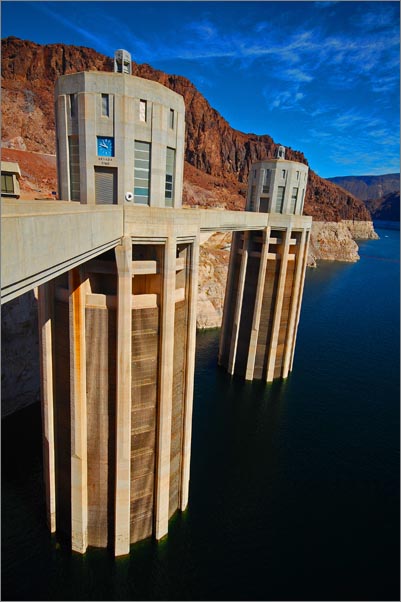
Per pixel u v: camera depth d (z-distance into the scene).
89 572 25.19
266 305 51.53
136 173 23.27
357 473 36.12
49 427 25.72
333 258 194.38
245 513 30.73
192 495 32.22
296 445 39.88
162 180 24.16
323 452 38.94
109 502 25.78
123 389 23.20
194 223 25.44
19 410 42.88
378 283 134.38
